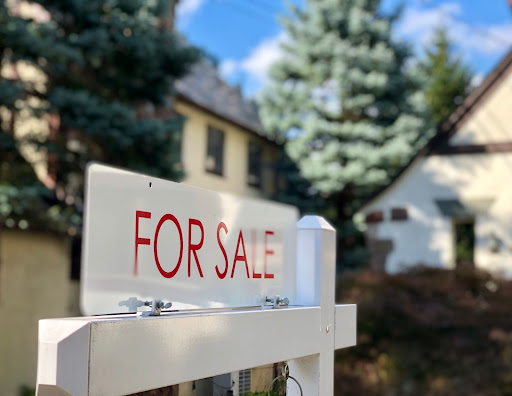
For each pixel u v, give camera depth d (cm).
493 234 985
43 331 70
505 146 993
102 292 72
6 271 689
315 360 116
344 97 1362
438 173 1033
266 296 106
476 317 664
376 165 1327
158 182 82
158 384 75
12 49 715
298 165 1408
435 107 2169
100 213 73
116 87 900
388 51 1346
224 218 96
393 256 1045
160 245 82
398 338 660
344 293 733
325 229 121
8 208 655
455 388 607
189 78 1367
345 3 1380
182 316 79
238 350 90
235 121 1364
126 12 848
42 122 866
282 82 1423
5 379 679
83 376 66
